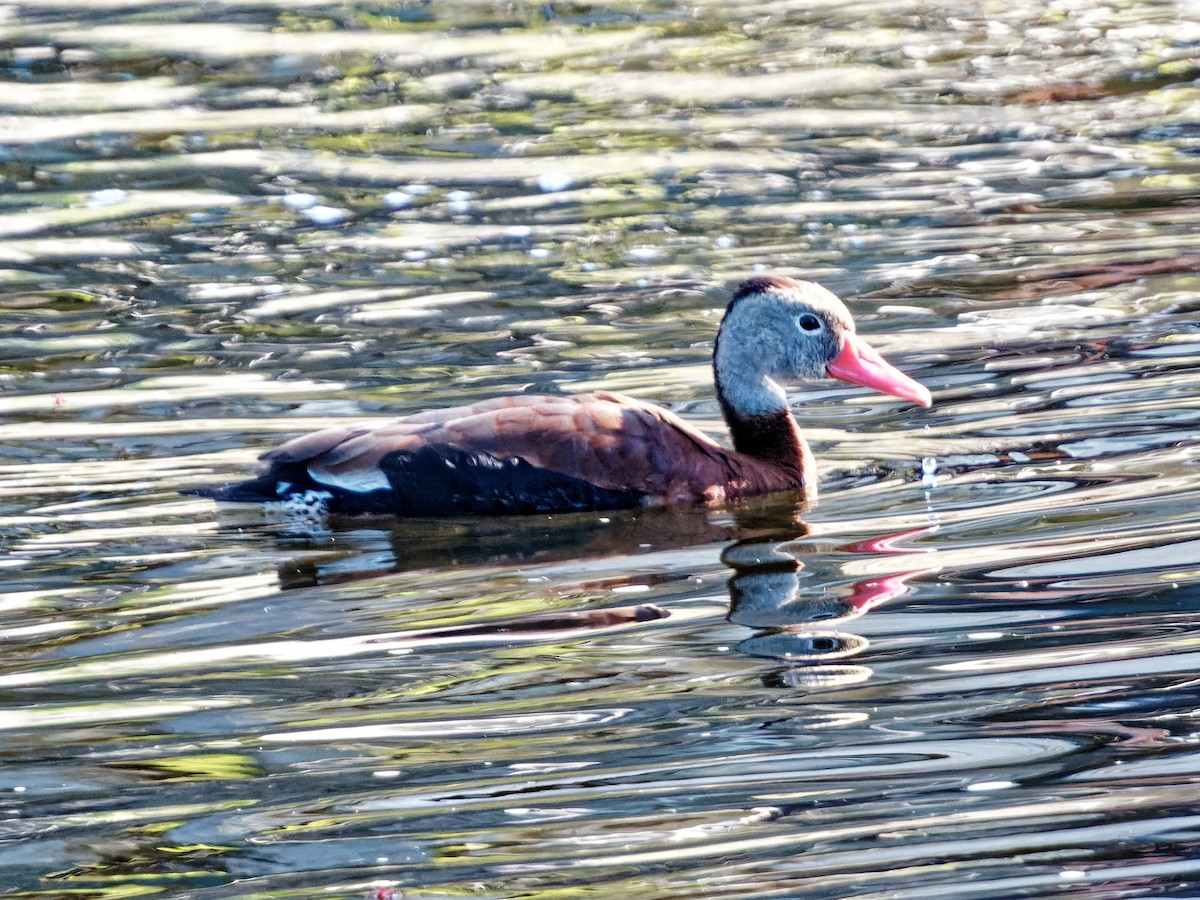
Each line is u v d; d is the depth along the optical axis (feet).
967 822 24.25
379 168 72.02
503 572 35.63
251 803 25.90
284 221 65.82
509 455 39.34
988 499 38.63
